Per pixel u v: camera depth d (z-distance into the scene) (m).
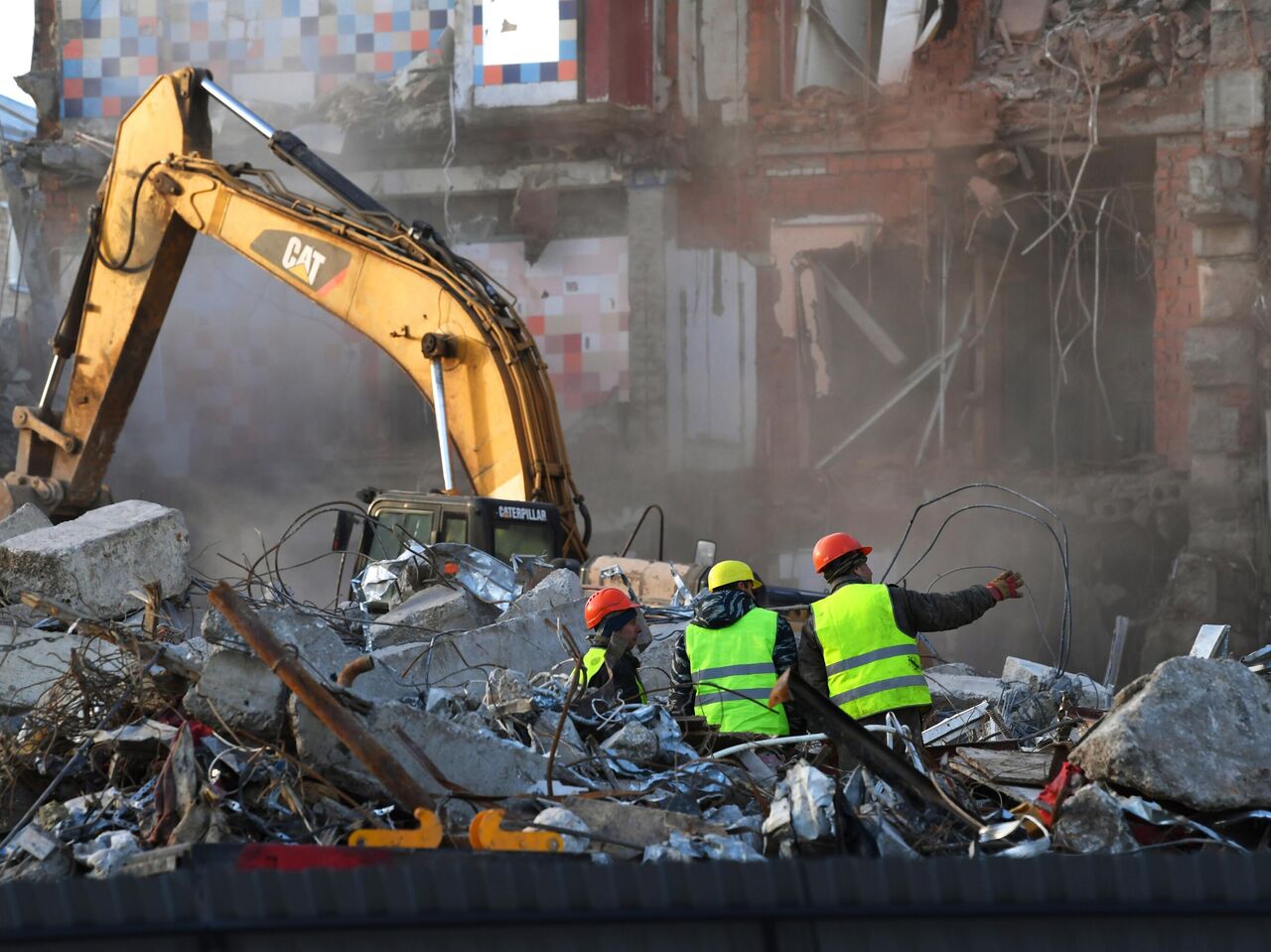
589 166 60.38
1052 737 20.67
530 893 8.02
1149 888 8.00
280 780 14.02
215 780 14.29
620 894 8.04
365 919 8.00
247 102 63.28
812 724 15.09
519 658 23.56
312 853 10.80
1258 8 55.38
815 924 8.05
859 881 8.05
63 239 64.81
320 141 62.28
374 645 23.77
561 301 61.31
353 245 36.84
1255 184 55.16
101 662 17.98
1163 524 55.66
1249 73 55.19
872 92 59.59
